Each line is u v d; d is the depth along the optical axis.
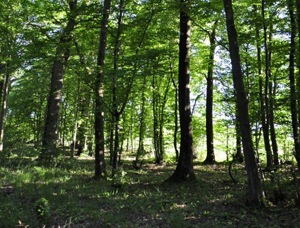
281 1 11.98
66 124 28.33
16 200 9.34
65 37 13.82
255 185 9.06
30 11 18.14
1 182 11.69
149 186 12.70
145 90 21.80
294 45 11.89
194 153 28.62
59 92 19.34
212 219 8.12
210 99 22.94
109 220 7.85
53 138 18.75
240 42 12.49
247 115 9.16
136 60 12.52
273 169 11.95
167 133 29.30
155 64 12.94
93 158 25.59
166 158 27.91
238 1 13.87
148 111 27.72
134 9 14.58
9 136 22.17
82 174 15.34
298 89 11.24
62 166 17.72
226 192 11.44
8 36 17.81
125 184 12.21
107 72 12.58
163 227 7.56
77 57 19.06
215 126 26.11
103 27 13.84
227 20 9.25
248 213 8.50
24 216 7.68
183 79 14.02
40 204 6.63
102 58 13.77
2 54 16.94
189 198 10.48
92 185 12.26
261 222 7.77
